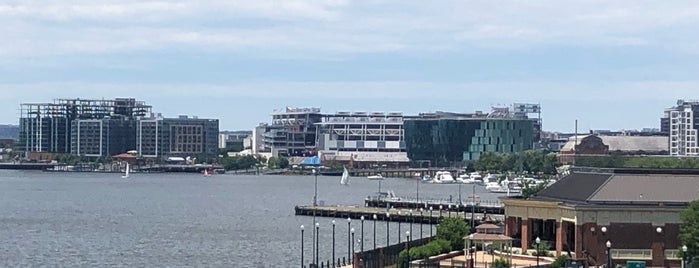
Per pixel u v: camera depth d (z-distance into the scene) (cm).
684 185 18425
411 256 17550
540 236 19325
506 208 19738
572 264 16875
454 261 17050
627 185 18375
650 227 17900
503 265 16500
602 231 17562
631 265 16550
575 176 19625
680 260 17375
